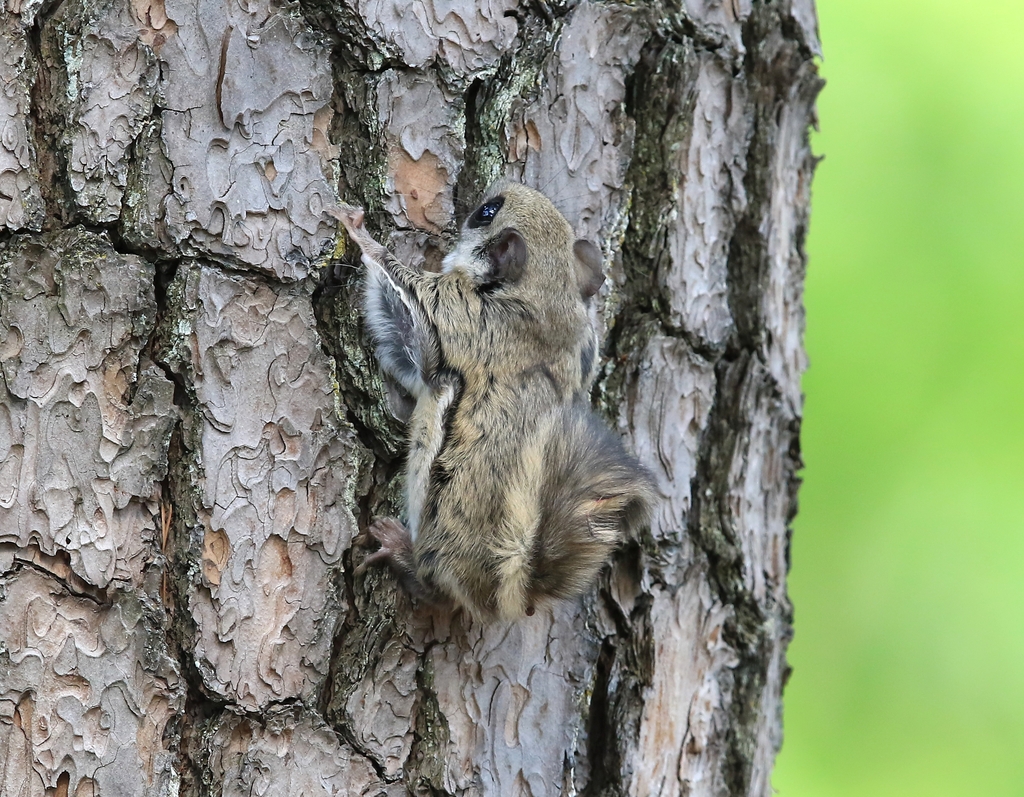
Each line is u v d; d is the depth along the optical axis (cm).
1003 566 1503
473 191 847
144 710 707
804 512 1541
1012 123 1595
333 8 782
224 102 740
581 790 856
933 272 1546
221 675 725
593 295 884
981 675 1473
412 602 788
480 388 823
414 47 808
